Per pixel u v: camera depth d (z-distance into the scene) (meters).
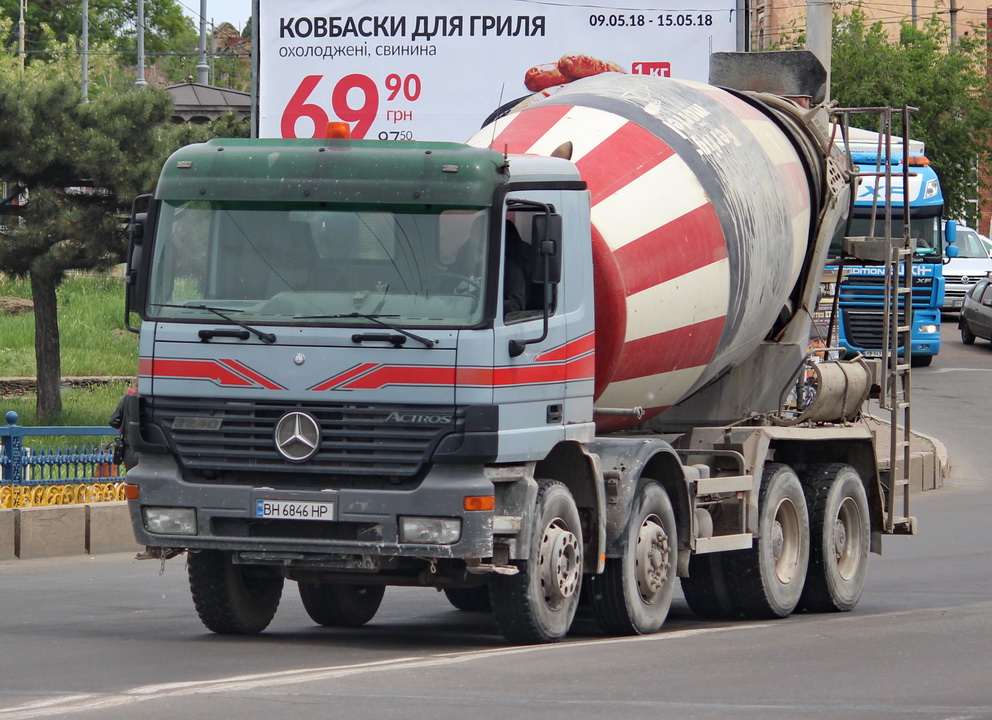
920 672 20.64
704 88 30.41
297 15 53.19
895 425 33.31
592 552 23.98
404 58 52.84
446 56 52.59
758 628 26.11
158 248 22.45
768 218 28.61
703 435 29.27
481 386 21.22
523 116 27.27
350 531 21.78
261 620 25.03
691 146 27.38
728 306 27.20
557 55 52.06
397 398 21.34
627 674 20.02
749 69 33.19
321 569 22.41
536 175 22.52
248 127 56.22
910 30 110.25
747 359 30.31
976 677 20.27
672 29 51.53
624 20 51.69
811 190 31.59
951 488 52.38
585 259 23.59
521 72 52.31
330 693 18.19
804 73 32.97
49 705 17.30
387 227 21.72
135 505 22.47
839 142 33.62
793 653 22.36
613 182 25.50
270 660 21.30
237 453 21.89
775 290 29.28
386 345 21.36
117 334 71.50
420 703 17.59
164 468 22.38
